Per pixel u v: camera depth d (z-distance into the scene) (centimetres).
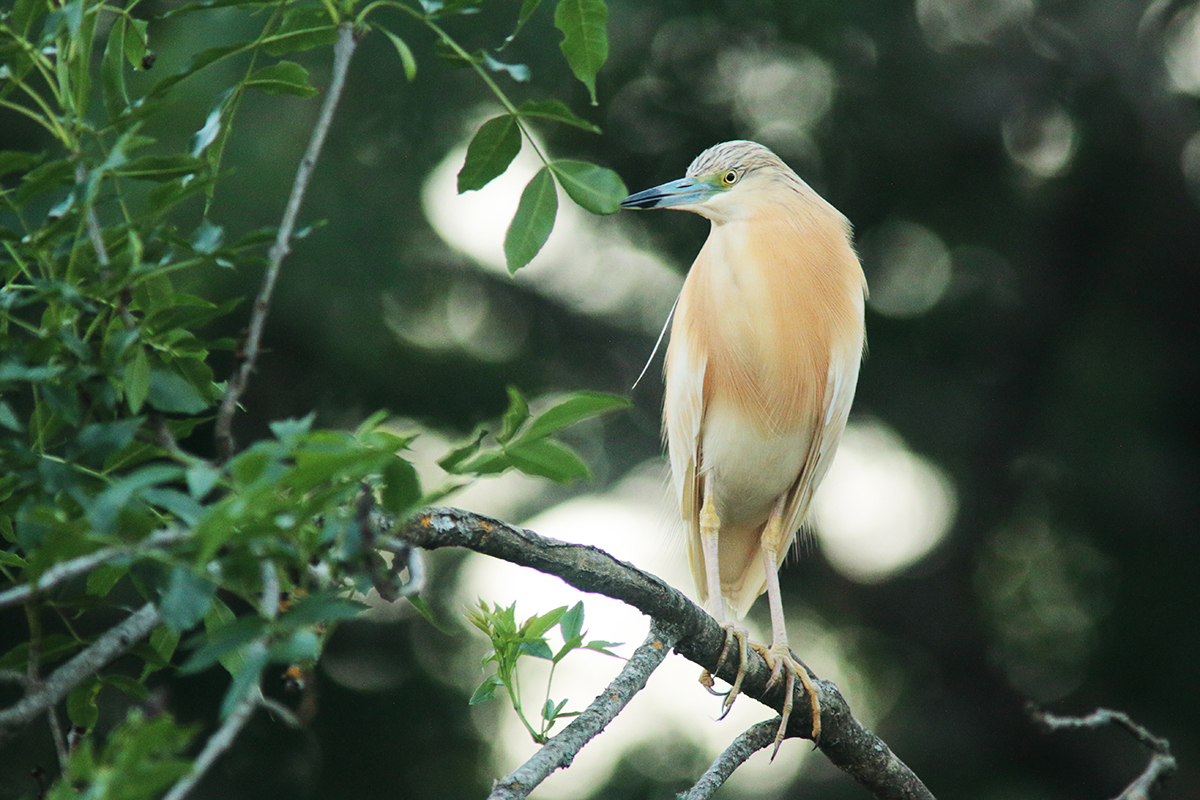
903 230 1486
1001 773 1415
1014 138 1481
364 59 1178
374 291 1173
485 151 309
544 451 245
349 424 1233
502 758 1247
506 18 1201
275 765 1172
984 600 1490
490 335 1399
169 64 946
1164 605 1436
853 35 1362
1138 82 1448
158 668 301
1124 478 1454
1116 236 1521
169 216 999
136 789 194
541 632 384
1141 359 1517
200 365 282
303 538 242
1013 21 1477
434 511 354
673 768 1313
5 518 296
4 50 266
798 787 1366
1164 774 470
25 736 894
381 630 1266
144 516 220
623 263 1472
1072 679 1436
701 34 1338
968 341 1505
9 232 255
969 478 1477
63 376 250
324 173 1152
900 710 1440
